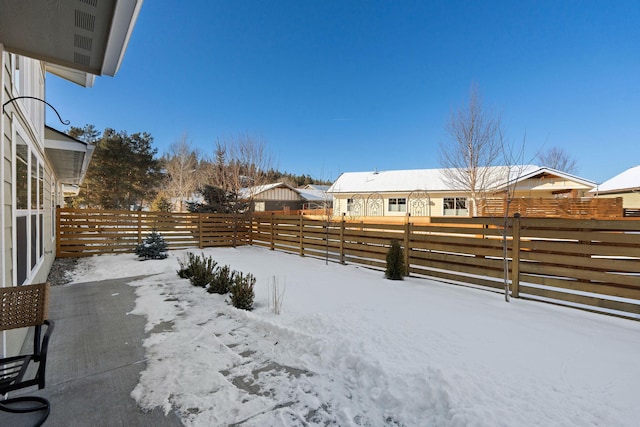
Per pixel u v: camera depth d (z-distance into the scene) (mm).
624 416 1938
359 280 6023
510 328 3447
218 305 4496
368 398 2270
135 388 2379
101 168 23766
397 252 6102
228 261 8461
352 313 3947
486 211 13289
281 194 30516
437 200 19484
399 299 4641
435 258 5906
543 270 4520
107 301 4758
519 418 1905
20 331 3137
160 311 4262
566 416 1937
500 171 14398
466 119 16062
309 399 2260
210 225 11672
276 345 3193
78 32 2387
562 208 12297
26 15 2125
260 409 2139
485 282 5203
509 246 4906
